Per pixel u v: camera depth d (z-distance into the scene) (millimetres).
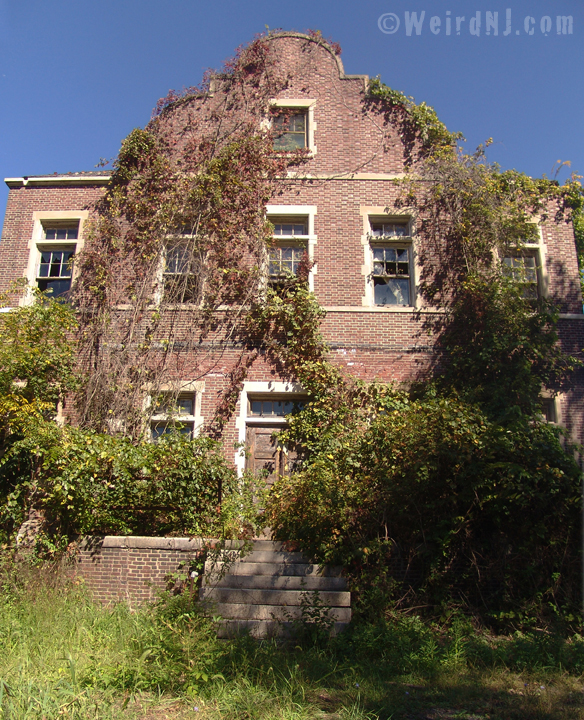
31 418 9125
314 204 12664
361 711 4836
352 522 8172
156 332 11719
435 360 11789
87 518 8641
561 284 12594
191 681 5207
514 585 7934
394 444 8461
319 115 13258
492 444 8195
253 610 7215
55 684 4859
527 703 5188
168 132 13055
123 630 6434
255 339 11711
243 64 13406
